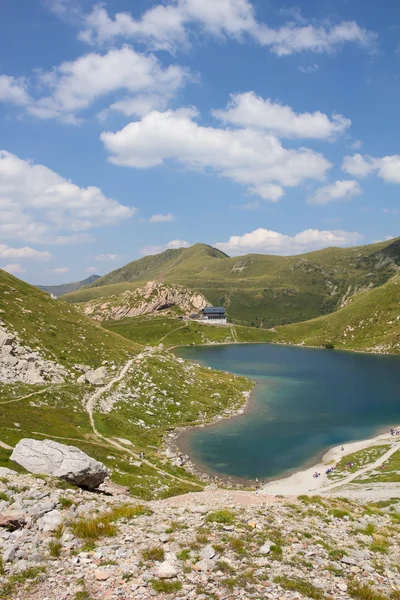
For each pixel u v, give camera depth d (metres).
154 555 15.22
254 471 73.56
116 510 21.44
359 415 111.75
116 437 76.69
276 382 156.25
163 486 54.66
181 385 119.94
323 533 21.30
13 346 99.31
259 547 17.47
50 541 15.87
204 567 14.55
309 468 75.75
